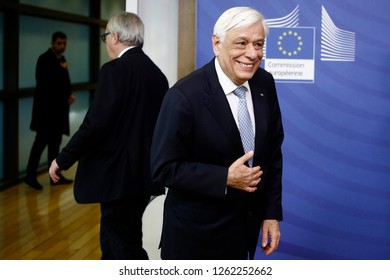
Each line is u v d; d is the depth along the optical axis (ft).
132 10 10.82
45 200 19.19
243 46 6.00
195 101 6.27
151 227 11.13
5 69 20.98
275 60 9.77
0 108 20.92
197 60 9.85
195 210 6.54
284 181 9.94
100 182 9.70
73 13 26.66
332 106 9.75
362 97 9.68
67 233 15.39
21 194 19.99
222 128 6.31
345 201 9.89
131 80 9.70
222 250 6.63
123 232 10.14
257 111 6.63
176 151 6.31
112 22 10.00
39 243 14.43
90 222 16.58
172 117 6.28
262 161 6.68
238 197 6.50
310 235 10.00
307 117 9.80
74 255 13.47
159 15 11.07
